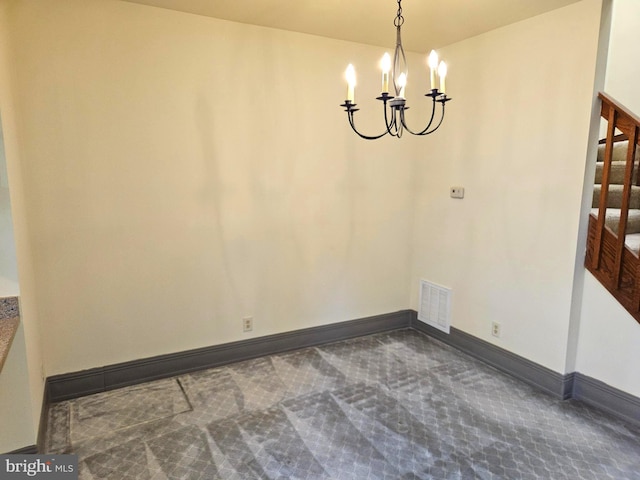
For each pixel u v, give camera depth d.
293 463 2.04
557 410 2.54
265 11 2.61
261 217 3.08
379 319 3.73
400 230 3.70
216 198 2.90
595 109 2.41
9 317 1.88
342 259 3.46
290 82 3.04
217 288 3.00
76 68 2.40
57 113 2.39
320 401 2.61
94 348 2.66
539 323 2.78
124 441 2.20
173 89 2.67
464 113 3.19
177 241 2.82
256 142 2.98
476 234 3.17
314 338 3.44
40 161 2.37
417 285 3.78
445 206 3.42
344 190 3.38
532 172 2.74
